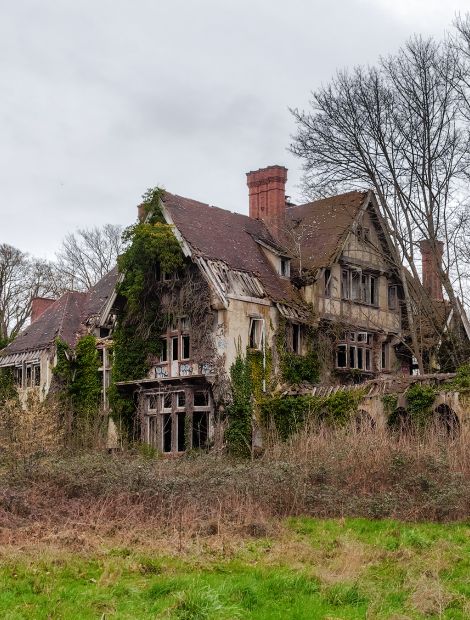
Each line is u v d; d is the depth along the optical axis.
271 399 32.91
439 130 34.03
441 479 20.17
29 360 40.47
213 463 23.81
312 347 35.75
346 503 20.19
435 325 36.75
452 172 34.25
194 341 32.84
